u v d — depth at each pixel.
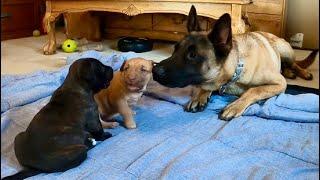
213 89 0.84
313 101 0.81
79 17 1.77
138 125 0.77
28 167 0.59
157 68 0.73
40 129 0.58
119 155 0.64
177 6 1.26
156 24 1.70
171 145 0.67
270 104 0.81
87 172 0.59
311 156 0.63
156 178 0.57
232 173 0.58
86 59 0.66
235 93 0.91
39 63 1.36
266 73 0.86
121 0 1.35
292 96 0.84
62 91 0.64
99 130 0.67
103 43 1.75
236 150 0.66
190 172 0.57
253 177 0.57
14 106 0.87
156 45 1.67
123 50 1.55
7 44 1.76
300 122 0.77
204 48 0.74
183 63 0.74
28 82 0.96
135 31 1.76
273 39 1.02
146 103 0.90
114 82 0.73
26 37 1.99
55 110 0.61
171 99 0.91
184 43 0.75
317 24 1.54
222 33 0.74
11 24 1.95
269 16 1.46
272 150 0.66
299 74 1.14
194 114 0.83
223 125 0.77
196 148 0.65
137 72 0.70
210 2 1.18
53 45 1.52
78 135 0.61
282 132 0.73
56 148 0.58
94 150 0.66
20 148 0.59
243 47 0.84
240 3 1.12
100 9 1.41
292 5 1.57
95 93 0.69
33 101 0.90
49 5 1.50
